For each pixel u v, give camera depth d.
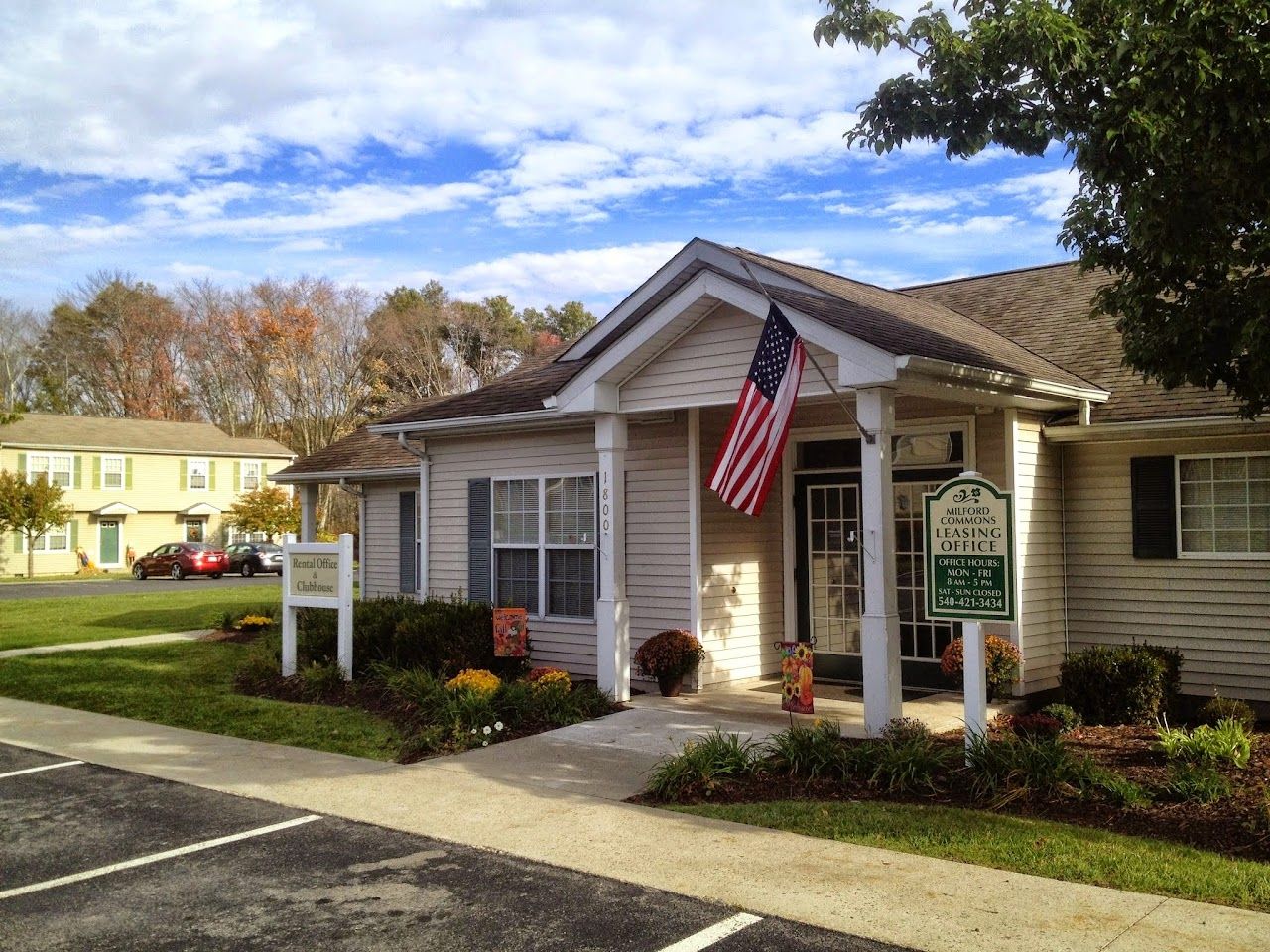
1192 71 6.93
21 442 41.41
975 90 8.59
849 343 8.83
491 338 56.91
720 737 8.25
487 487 14.18
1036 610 10.88
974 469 11.00
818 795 7.37
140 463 44.81
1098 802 6.85
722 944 4.82
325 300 55.91
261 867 6.15
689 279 9.95
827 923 5.02
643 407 10.80
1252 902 5.12
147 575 38.59
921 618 11.43
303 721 10.35
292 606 12.40
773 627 12.59
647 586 12.22
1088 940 4.72
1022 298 14.75
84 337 59.66
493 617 12.30
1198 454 10.58
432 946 4.92
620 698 11.03
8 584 35.06
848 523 12.05
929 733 8.70
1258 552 10.27
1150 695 9.55
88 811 7.48
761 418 8.81
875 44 8.71
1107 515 11.14
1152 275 8.10
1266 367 7.26
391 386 56.47
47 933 5.20
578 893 5.55
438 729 9.44
